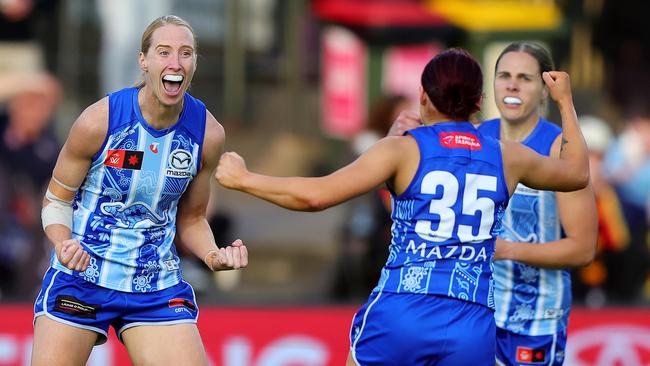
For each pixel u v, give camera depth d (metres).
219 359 24.38
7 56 30.95
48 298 15.77
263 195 14.22
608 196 26.78
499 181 14.63
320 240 28.86
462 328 14.35
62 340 15.55
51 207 15.68
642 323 24.62
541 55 17.33
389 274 14.74
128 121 15.21
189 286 16.48
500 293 17.73
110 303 15.74
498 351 17.86
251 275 27.98
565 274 17.84
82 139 15.14
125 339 16.08
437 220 14.44
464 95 14.70
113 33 31.50
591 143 27.89
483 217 14.55
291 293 27.08
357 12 31.73
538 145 17.42
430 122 15.05
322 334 24.55
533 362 17.77
